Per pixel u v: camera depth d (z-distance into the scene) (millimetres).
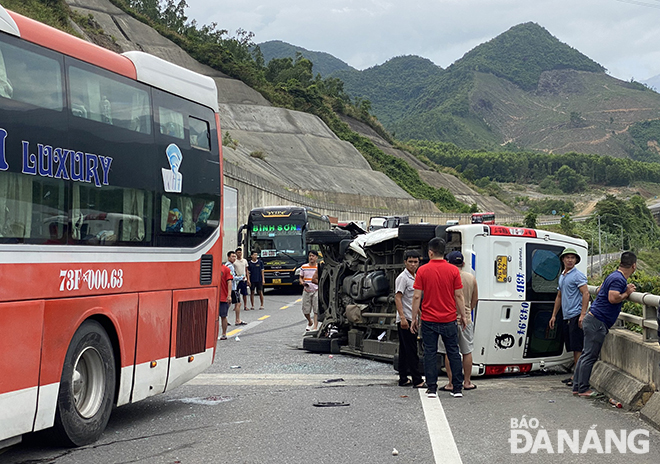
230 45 179875
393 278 12211
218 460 5855
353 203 111062
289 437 6648
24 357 5504
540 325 10625
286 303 26172
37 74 5766
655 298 7738
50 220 5812
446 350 8773
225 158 80500
